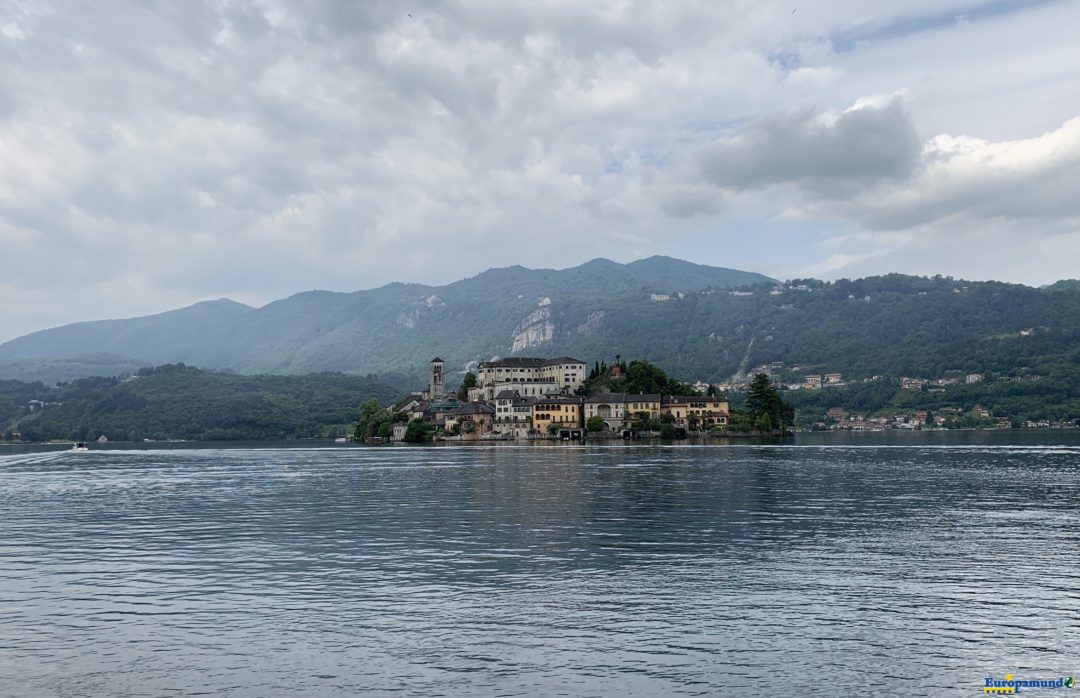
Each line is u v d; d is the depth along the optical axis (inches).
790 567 2635.3
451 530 3491.6
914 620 2044.8
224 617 2129.7
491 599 2271.2
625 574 2554.1
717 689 1635.1
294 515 4114.2
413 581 2500.0
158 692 1643.7
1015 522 3545.8
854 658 1795.0
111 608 2228.1
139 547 3191.4
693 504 4242.1
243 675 1723.7
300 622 2076.8
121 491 5718.5
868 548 2947.8
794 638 1919.3
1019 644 1876.2
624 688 1642.5
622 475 6190.9
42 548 3193.9
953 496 4534.9
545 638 1934.1
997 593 2290.8
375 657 1820.9
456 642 1911.9
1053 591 2310.5
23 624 2084.2
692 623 2033.7
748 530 3371.1
